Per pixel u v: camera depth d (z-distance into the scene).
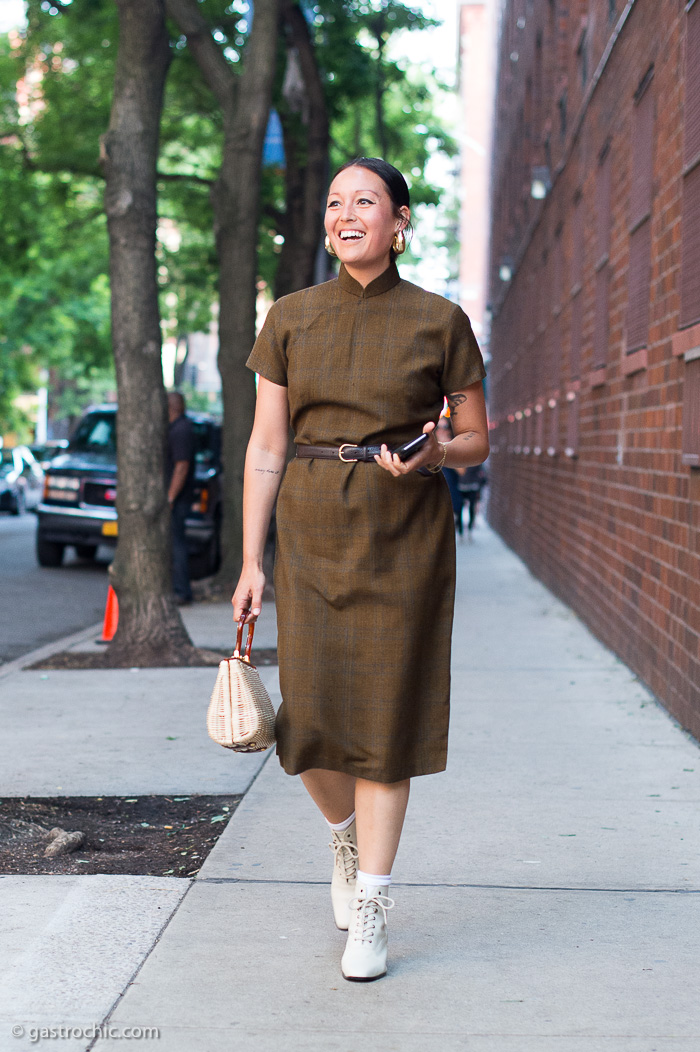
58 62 17.75
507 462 22.97
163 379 8.69
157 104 8.71
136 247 8.65
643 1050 2.73
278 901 3.69
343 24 16.55
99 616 11.89
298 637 3.11
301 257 15.21
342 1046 2.74
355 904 3.15
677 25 6.66
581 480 10.98
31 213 19.64
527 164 20.00
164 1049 2.72
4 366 35.47
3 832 4.43
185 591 11.80
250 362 3.23
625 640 8.26
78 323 31.88
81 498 15.73
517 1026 2.85
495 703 6.88
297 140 16.06
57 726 6.30
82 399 47.56
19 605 12.50
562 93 14.47
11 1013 2.91
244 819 4.57
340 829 3.39
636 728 6.20
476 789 5.01
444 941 3.39
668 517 6.69
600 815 4.63
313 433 3.11
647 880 3.89
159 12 8.55
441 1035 2.80
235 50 15.78
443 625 3.16
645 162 7.69
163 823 4.62
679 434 6.41
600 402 9.80
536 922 3.53
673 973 3.17
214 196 12.34
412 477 3.08
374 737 3.07
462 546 21.88
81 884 3.84
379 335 3.06
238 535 12.61
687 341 6.04
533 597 12.91
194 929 3.46
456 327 3.09
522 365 19.67
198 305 28.86
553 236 14.41
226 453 12.61
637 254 7.96
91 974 3.14
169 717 6.54
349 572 3.05
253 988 3.06
